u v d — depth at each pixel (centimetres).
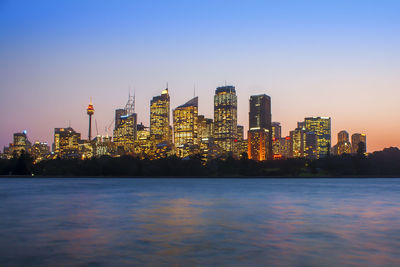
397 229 4234
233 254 3011
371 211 6169
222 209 6412
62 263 2730
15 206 6944
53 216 5375
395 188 14875
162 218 5181
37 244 3362
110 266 2658
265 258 2883
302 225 4553
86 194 10650
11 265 2684
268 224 4628
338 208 6650
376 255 2984
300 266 2666
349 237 3731
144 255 2967
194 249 3189
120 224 4597
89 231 4066
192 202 7938
